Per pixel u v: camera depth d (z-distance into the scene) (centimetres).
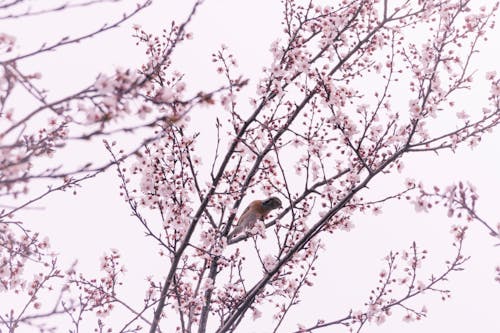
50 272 1066
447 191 807
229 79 1325
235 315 1227
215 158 1284
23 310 913
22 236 1043
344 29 1457
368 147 1383
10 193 623
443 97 1289
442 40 1264
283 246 1273
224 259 1363
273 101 1386
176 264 1221
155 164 1322
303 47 1441
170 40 1268
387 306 1277
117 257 1309
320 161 1342
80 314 1128
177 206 1342
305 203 1398
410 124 1295
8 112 679
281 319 1257
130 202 1248
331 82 1338
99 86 625
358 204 1313
